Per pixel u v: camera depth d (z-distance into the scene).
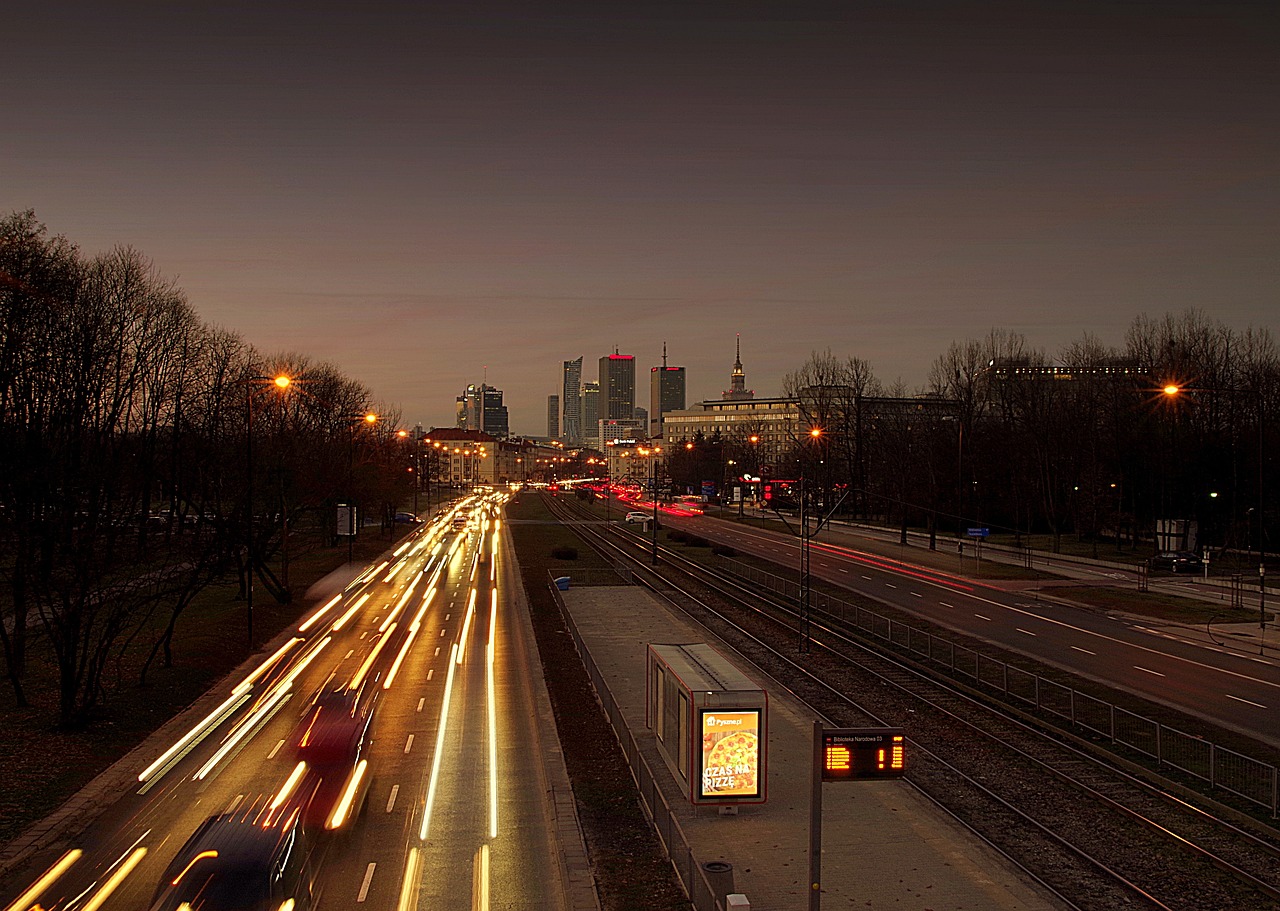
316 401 85.38
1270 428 80.00
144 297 60.06
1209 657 40.44
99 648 29.58
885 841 20.58
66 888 17.44
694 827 21.39
